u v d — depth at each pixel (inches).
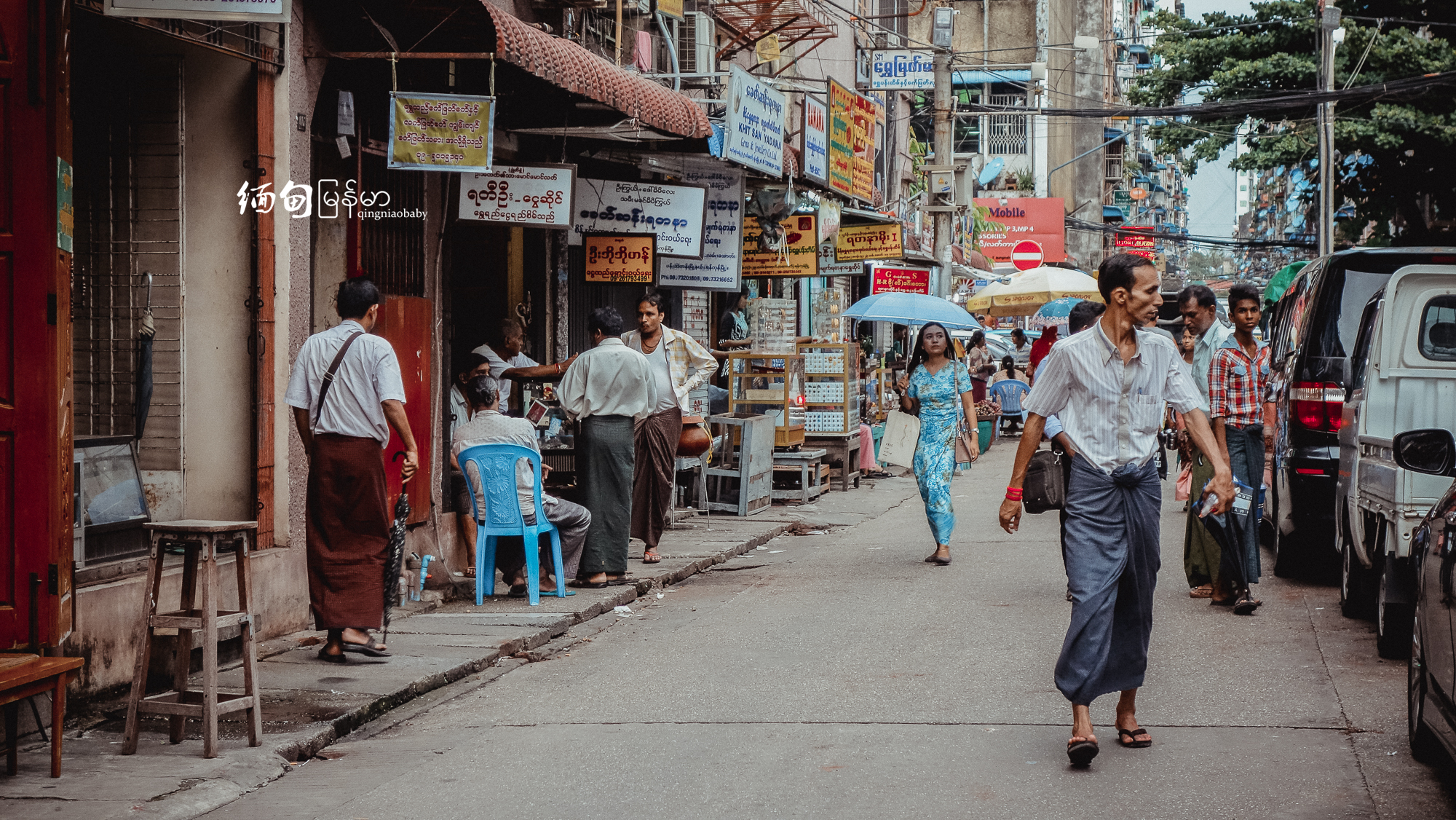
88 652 242.1
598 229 471.2
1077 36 2059.5
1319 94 966.4
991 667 271.0
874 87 860.0
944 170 867.4
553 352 510.0
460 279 488.4
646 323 416.5
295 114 304.5
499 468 346.6
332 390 270.2
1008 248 1555.1
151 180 297.3
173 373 299.0
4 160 205.2
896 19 1155.9
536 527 349.1
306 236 310.0
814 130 539.2
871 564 425.7
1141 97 1314.0
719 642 307.1
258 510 299.6
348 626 272.4
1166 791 188.5
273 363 302.0
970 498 617.9
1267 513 409.1
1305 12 1221.1
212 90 295.6
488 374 369.4
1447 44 1140.5
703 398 552.4
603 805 188.7
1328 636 299.6
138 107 297.0
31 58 205.0
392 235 365.1
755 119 477.4
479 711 250.7
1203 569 346.6
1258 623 315.6
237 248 297.3
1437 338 307.0
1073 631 202.4
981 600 350.3
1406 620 267.3
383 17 320.5
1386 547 275.1
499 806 189.9
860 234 649.6
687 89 584.4
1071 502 207.3
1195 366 384.5
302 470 311.6
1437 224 1251.2
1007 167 1879.9
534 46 314.7
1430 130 1118.4
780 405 600.1
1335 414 360.8
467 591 364.2
